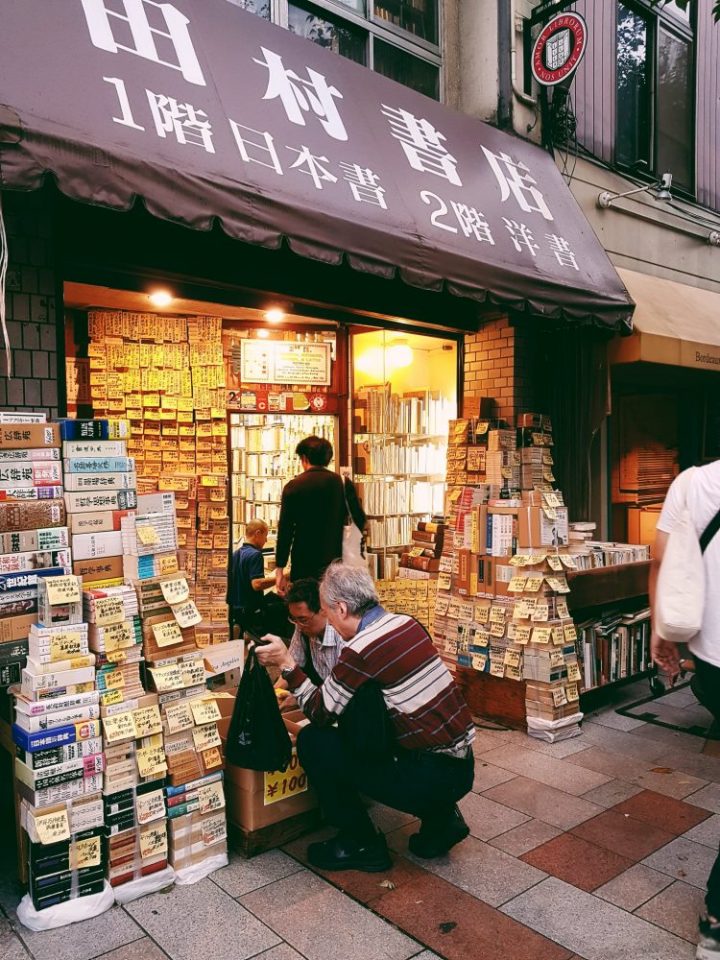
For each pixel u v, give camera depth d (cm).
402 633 297
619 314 557
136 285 407
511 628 468
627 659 534
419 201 442
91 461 289
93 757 273
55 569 277
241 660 374
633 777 404
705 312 726
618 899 290
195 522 587
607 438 749
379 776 295
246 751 301
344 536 523
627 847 329
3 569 267
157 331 566
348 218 380
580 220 595
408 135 485
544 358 618
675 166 813
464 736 302
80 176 281
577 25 572
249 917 276
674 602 262
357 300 514
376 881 300
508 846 330
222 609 593
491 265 458
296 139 390
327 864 308
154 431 572
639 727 483
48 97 283
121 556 296
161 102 328
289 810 329
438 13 632
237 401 599
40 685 265
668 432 871
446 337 617
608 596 521
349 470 647
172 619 302
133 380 561
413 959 253
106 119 298
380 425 672
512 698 479
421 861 316
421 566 663
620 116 748
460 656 500
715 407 877
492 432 550
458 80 641
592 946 261
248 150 354
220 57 384
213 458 589
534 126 632
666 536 276
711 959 248
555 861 317
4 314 292
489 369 605
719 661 263
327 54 475
